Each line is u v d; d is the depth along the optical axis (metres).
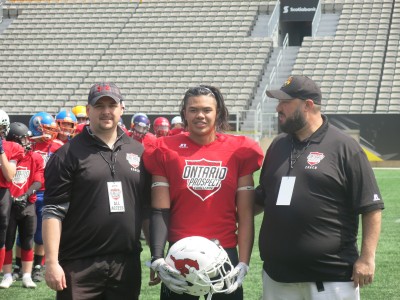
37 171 7.08
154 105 26.38
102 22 30.88
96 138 4.07
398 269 7.59
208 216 3.91
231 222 3.96
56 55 29.36
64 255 4.09
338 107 25.14
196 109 3.90
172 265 3.64
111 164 4.07
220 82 27.06
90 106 4.07
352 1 29.83
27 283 6.84
